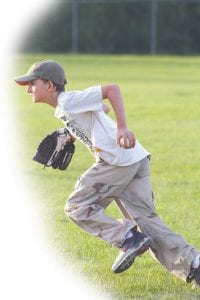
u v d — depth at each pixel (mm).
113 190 13258
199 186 23438
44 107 46031
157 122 39188
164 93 56469
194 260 13336
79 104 12727
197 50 109125
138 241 12953
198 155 29188
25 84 13219
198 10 108188
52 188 23000
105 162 13055
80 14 109562
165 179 24453
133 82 66062
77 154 28656
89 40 109688
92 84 62062
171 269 13562
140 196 13336
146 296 13461
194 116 41969
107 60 96000
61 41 109625
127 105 47656
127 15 108938
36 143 32000
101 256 15930
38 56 99625
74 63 89938
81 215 13203
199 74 76875
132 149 13117
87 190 13203
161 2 107938
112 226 13078
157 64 90562
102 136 12898
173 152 29781
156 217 13492
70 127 13102
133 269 15000
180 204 20875
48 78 12930
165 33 108750
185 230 18047
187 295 13500
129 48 109375
